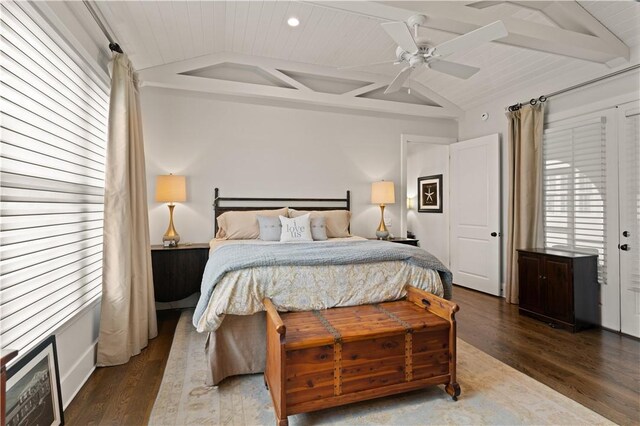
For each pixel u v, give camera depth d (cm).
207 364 221
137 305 263
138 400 198
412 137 495
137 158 282
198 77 380
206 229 400
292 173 436
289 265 218
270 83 416
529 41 278
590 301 321
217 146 404
